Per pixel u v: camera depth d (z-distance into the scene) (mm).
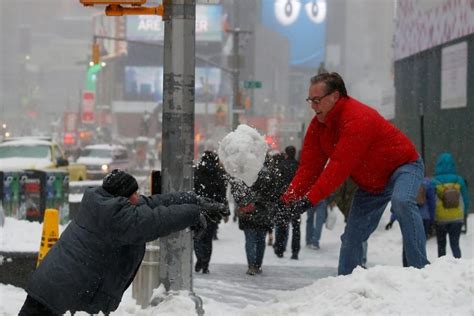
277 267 20578
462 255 23922
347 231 12484
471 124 33594
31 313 9133
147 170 101562
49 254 9078
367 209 12312
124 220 8859
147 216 8930
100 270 8977
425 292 9867
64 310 8953
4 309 13234
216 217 9797
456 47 35281
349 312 9586
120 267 9172
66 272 8883
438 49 37781
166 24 11406
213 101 185875
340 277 10930
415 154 11938
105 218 8875
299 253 24500
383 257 24047
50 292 8883
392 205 11820
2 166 38531
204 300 12945
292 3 194875
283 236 23125
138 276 12266
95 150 61969
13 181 26375
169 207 9141
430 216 19797
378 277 10289
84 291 8945
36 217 26625
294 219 10688
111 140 179375
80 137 163875
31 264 15984
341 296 10039
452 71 35781
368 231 12445
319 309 9914
